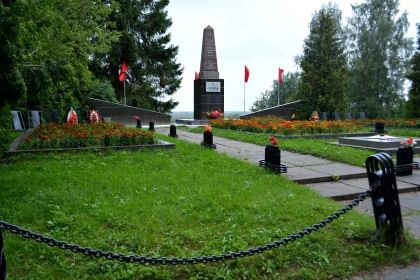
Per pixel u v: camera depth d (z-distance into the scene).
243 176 8.13
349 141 13.73
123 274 3.80
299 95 32.19
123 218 5.25
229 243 4.50
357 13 38.41
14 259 4.05
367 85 36.94
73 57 20.45
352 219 5.54
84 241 4.50
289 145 13.30
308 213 5.68
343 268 4.16
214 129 20.52
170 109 41.03
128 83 36.94
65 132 11.78
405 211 6.55
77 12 23.50
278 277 3.93
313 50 30.61
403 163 9.31
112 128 13.68
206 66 28.09
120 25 34.88
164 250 4.35
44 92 10.66
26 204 5.73
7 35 6.98
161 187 6.96
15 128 17.91
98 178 7.46
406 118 26.84
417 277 4.08
